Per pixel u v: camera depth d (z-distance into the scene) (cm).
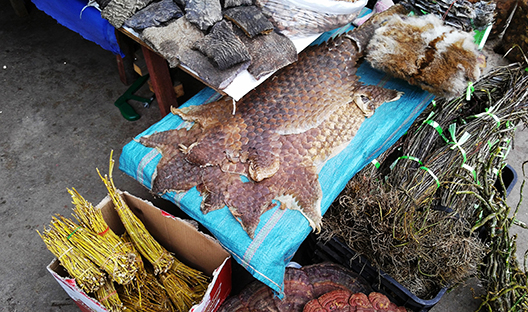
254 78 98
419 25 104
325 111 101
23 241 122
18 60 172
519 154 149
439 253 89
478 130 102
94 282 85
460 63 96
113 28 122
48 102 158
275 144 95
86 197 133
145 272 94
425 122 106
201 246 93
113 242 89
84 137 148
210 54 96
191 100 107
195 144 95
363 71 112
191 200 89
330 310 86
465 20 107
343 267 98
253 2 108
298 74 108
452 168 100
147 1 110
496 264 96
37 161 141
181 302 92
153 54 118
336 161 95
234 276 115
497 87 111
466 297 114
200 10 103
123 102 157
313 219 86
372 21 118
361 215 92
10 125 150
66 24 136
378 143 99
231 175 90
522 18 117
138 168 96
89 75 167
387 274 92
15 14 189
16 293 112
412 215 90
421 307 92
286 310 90
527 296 94
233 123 98
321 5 104
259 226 85
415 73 97
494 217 97
